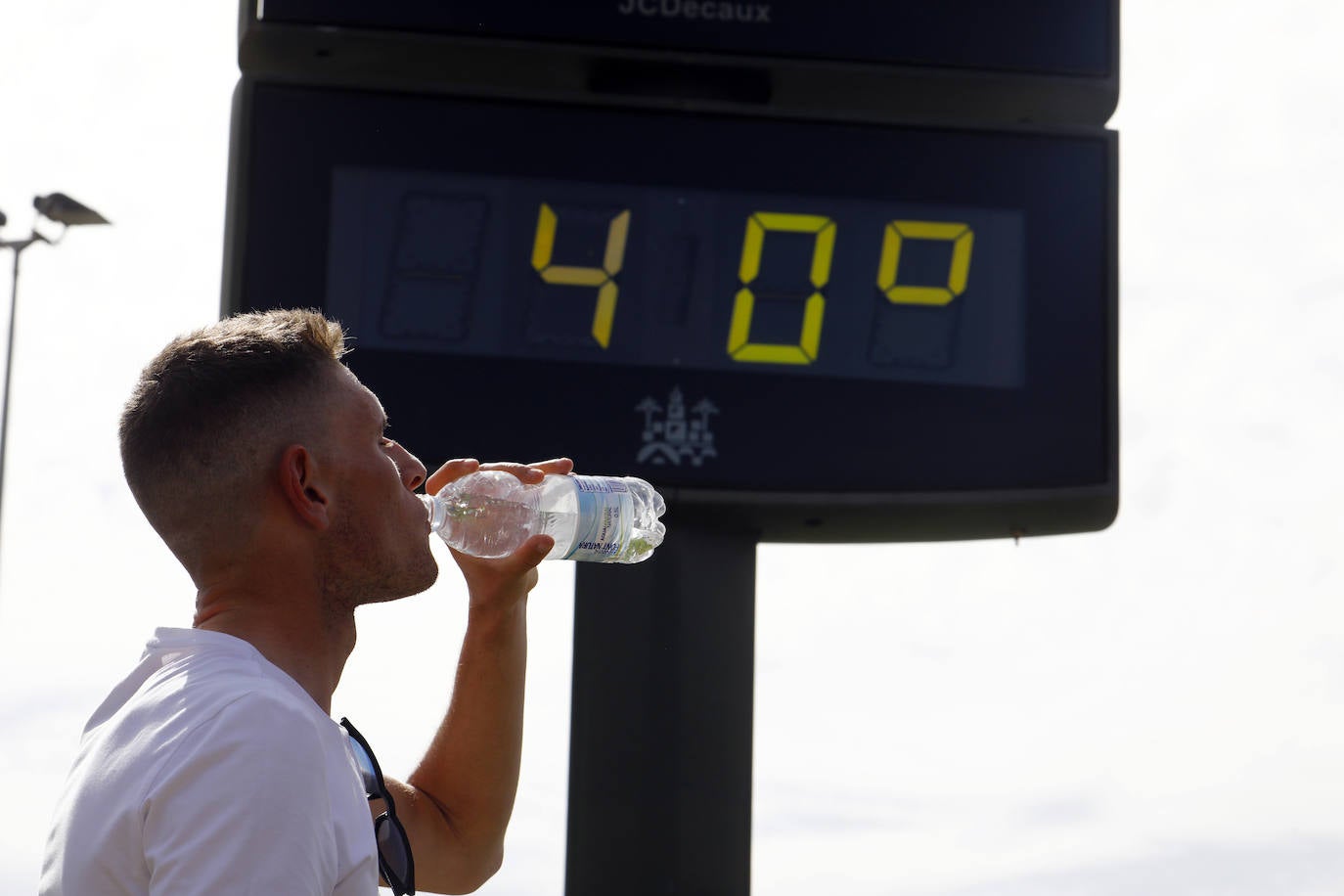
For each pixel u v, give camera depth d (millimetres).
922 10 5535
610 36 5422
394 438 5203
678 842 5312
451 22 5355
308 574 2129
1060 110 5656
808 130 5500
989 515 5453
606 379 5328
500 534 2977
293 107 5258
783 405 5387
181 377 2094
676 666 5375
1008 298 5516
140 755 1834
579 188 5387
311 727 1840
